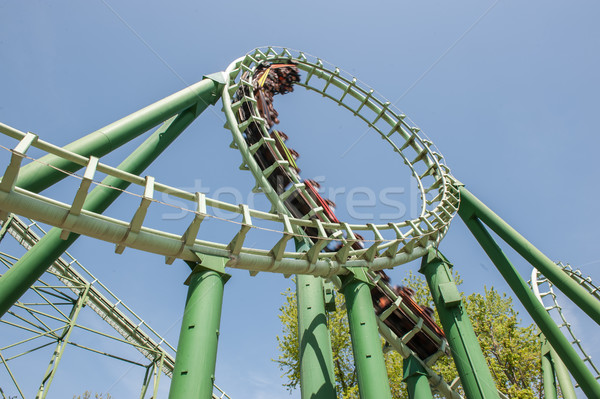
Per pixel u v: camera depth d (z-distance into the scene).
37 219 6.83
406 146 19.19
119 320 20.50
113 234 7.49
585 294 12.66
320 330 11.66
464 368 12.04
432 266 14.05
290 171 13.64
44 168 7.79
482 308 23.66
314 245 10.27
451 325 12.78
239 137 13.31
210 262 9.06
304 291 12.55
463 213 15.95
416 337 14.86
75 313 17.91
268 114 16.16
